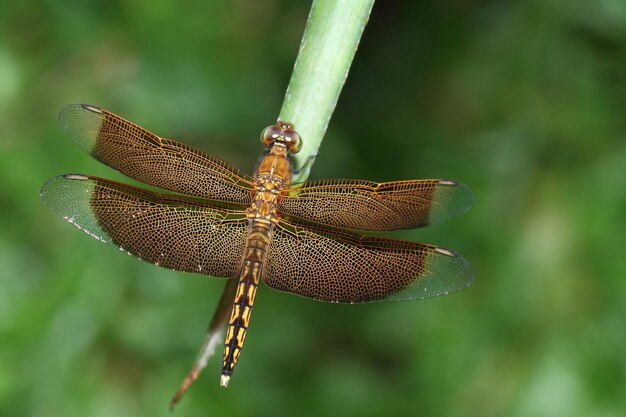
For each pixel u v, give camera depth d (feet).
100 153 1.25
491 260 1.43
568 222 1.42
